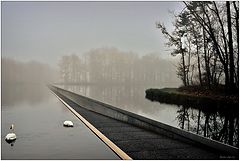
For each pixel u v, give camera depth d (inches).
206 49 940.0
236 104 513.3
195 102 643.5
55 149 278.2
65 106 757.9
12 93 1417.3
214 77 898.1
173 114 584.4
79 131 375.9
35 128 398.3
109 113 544.4
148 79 2534.5
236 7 706.2
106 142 306.3
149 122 394.9
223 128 408.5
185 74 1103.6
